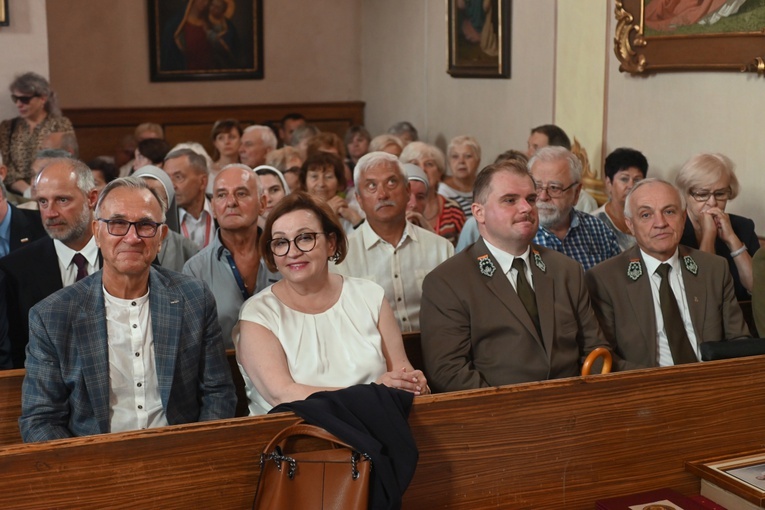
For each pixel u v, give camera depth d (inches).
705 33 229.3
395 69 437.4
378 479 102.6
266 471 102.3
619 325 151.5
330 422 103.1
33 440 110.3
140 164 278.8
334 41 467.2
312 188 232.2
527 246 143.1
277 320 125.3
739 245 180.7
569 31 292.4
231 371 135.6
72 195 143.8
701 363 123.8
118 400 115.6
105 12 426.9
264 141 321.1
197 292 120.2
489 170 142.2
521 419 114.7
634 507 116.7
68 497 97.6
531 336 138.6
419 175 223.6
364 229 170.2
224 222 157.6
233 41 450.0
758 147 216.2
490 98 351.3
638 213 150.2
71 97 426.3
